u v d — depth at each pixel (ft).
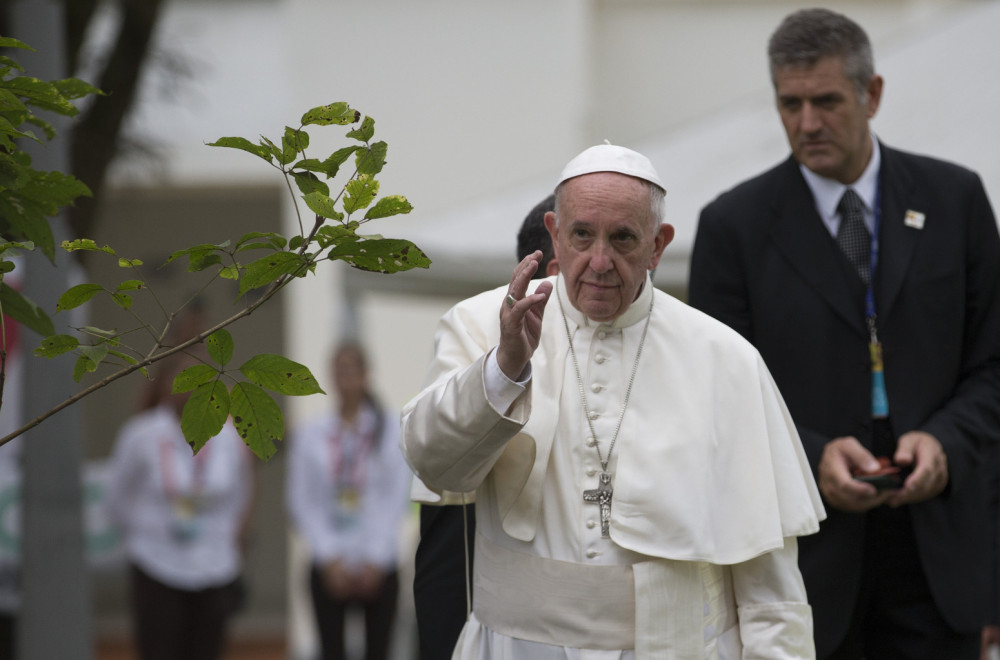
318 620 91.71
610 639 31.07
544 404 31.99
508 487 31.58
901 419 40.98
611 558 31.22
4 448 67.62
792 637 32.19
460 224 80.64
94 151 64.28
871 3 123.44
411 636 96.58
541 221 38.83
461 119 124.26
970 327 42.63
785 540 32.65
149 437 89.35
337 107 26.81
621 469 31.37
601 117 126.93
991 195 64.59
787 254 42.04
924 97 69.62
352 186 27.27
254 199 149.18
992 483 44.29
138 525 89.15
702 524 31.19
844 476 38.96
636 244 30.17
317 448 92.02
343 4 124.47
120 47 65.72
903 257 41.63
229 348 28.25
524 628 31.68
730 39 125.90
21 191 30.48
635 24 126.62
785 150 72.49
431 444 30.09
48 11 53.52
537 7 123.65
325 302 124.47
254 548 155.63
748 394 32.32
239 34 135.03
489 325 32.99
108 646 142.31
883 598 42.88
